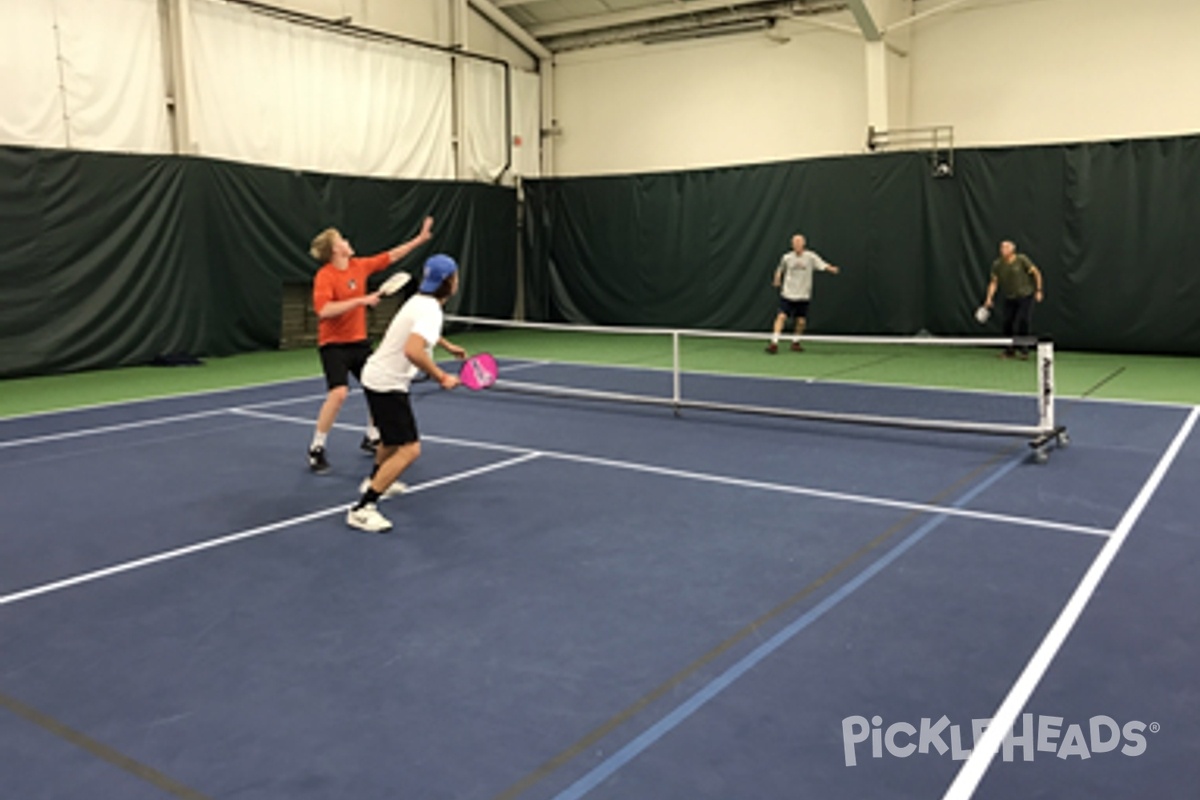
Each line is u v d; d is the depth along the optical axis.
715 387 10.59
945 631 3.80
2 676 3.54
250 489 6.22
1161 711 3.13
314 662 3.62
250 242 14.29
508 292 18.64
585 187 18.30
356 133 15.85
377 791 2.75
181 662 3.64
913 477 6.32
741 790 2.73
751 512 5.54
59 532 5.33
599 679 3.44
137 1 13.05
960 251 14.81
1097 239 13.77
